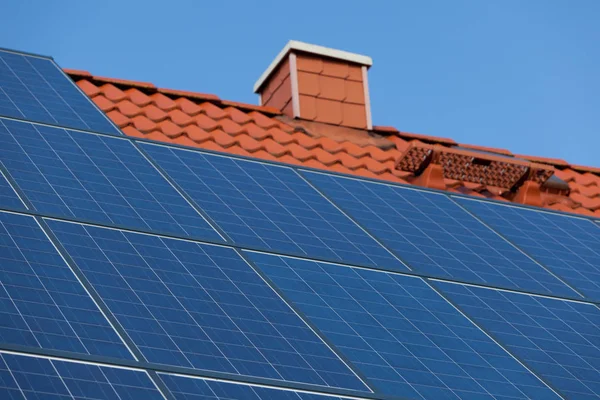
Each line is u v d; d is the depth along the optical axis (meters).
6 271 12.41
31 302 11.93
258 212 16.28
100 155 16.66
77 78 24.98
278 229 15.92
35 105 18.33
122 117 23.33
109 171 16.14
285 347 12.70
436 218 18.00
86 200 14.93
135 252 13.87
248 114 26.03
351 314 13.89
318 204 17.28
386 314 14.16
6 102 18.14
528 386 13.32
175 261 13.91
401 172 24.61
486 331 14.44
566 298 16.16
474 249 17.17
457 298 15.21
